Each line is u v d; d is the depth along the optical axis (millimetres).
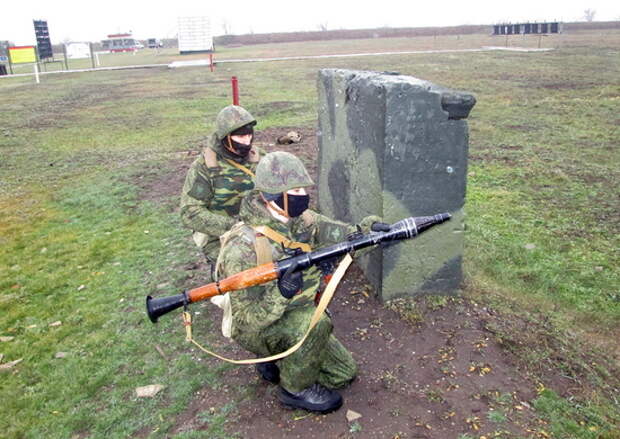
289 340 3125
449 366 3738
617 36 42000
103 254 6277
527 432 3119
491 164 8836
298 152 10336
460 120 4105
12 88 25562
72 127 14703
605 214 6527
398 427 3199
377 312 4434
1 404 3719
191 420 3408
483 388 3510
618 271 5195
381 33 66500
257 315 2893
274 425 3283
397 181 4172
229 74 26250
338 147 5344
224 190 4090
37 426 3492
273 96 18062
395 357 3869
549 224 6320
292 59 33000
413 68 23297
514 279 5141
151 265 5887
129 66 37312
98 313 4918
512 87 16938
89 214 7711
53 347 4410
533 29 45094
